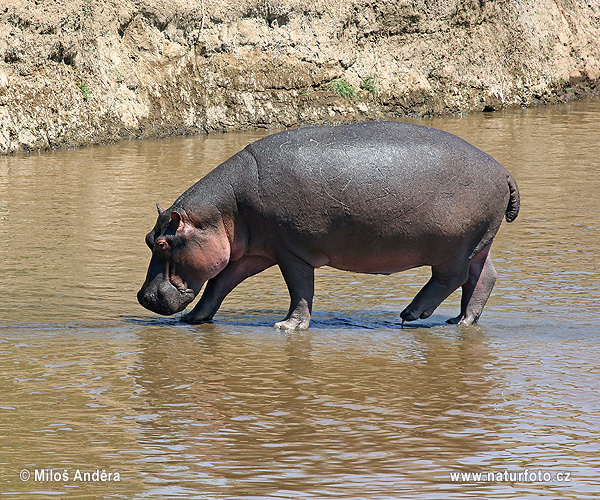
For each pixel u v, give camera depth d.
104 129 83.31
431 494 20.06
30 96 78.06
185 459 21.88
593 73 133.88
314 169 33.69
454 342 32.94
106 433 23.42
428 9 112.44
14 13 77.25
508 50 123.75
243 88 95.69
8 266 42.38
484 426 24.27
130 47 89.31
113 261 43.78
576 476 21.12
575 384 27.84
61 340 31.95
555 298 39.03
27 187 61.47
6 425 23.81
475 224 34.75
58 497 19.70
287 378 28.22
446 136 35.12
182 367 29.14
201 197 34.50
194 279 34.81
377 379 28.25
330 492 20.11
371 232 33.91
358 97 104.75
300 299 34.78
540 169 71.75
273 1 98.44
